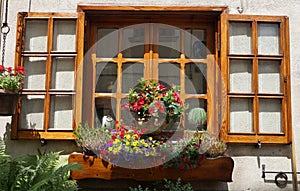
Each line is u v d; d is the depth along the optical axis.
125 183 4.37
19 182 3.97
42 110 4.36
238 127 4.38
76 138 4.25
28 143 4.39
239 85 4.42
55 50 4.44
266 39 4.48
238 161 4.40
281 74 4.41
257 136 4.31
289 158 4.41
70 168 3.86
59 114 4.36
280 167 4.40
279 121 4.38
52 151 4.39
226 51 4.41
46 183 3.86
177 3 4.60
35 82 4.40
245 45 4.47
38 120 4.34
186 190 4.12
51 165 4.11
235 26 4.49
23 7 4.59
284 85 4.38
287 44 4.43
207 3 4.60
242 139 4.30
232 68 4.45
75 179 4.21
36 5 4.59
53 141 4.41
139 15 4.54
